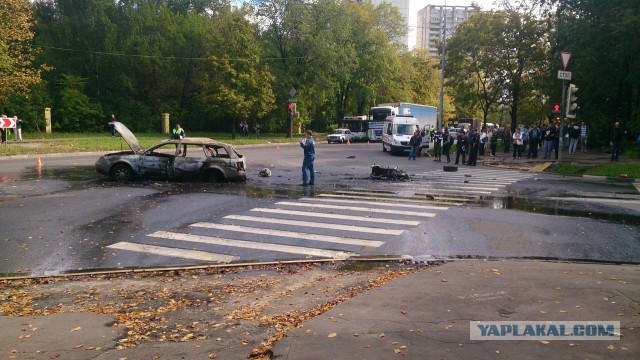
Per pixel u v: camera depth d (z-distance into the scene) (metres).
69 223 10.94
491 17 40.06
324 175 20.72
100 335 5.19
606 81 29.95
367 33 59.06
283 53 51.53
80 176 18.33
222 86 44.72
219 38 45.62
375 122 52.50
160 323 5.60
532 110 48.41
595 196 15.67
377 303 5.86
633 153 28.45
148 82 56.88
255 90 46.28
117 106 54.25
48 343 4.95
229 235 10.14
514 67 40.03
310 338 4.80
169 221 11.34
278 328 5.36
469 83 44.78
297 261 8.38
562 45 31.03
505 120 90.25
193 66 56.19
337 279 7.40
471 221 11.60
